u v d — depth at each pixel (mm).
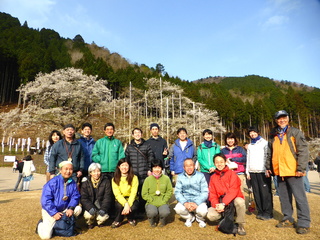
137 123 29844
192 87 60094
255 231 3227
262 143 4016
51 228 2936
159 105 35312
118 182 3553
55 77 20328
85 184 3482
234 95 78438
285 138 3494
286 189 3551
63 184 3199
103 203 3422
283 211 3506
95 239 2912
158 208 3482
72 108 20703
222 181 3412
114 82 51219
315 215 4043
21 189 8461
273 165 3611
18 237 2951
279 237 2979
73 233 3074
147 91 38625
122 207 3414
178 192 3668
